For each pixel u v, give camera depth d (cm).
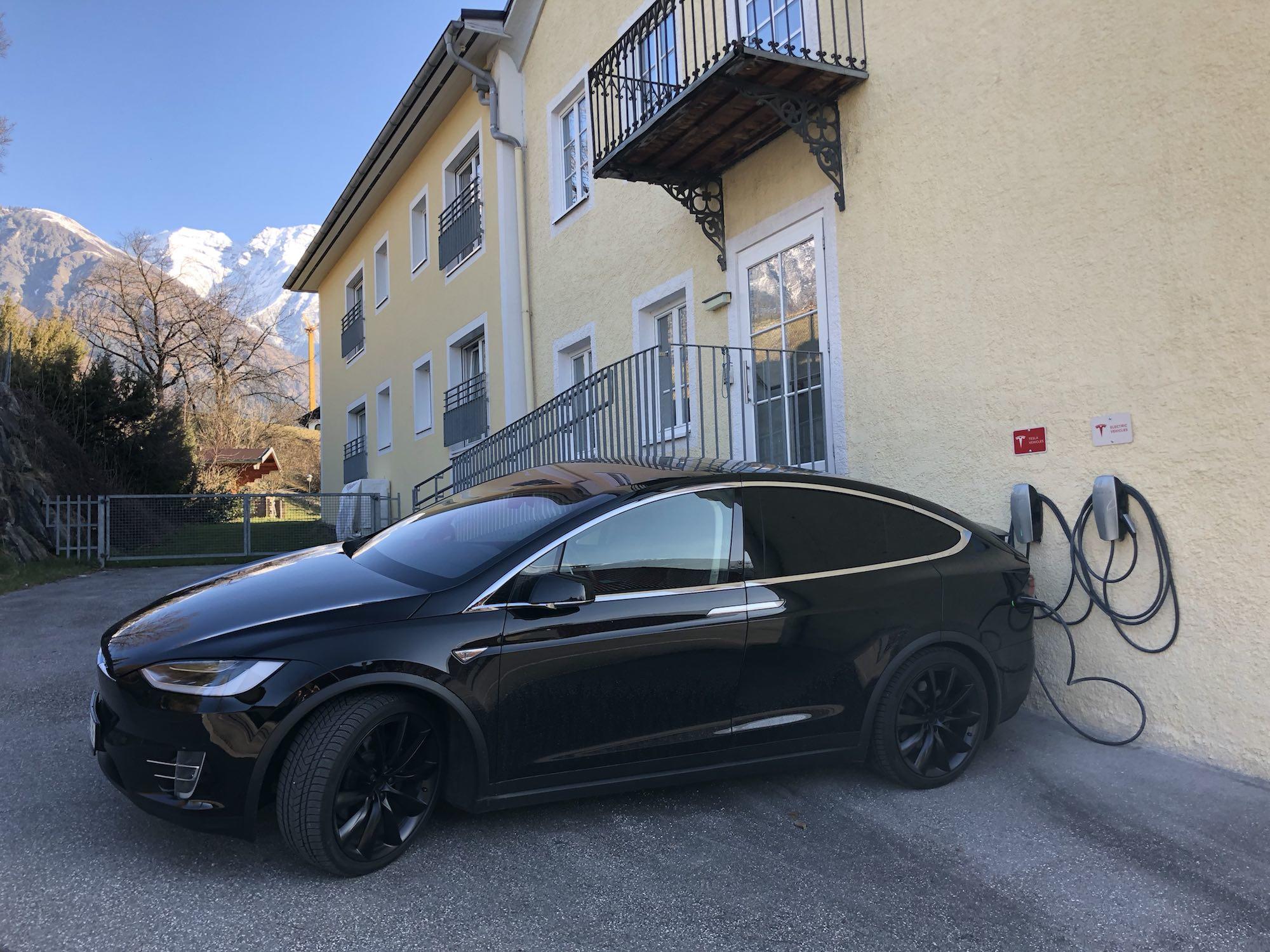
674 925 279
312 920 274
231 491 3584
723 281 767
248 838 291
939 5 561
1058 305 488
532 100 1136
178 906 279
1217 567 416
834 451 641
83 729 456
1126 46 455
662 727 346
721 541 369
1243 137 405
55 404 1892
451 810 362
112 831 331
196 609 335
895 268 593
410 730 313
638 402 710
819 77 605
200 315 4047
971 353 539
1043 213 496
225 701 289
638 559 352
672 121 661
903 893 304
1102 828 358
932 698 399
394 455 1731
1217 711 418
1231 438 409
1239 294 406
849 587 384
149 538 1416
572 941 267
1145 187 445
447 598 324
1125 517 450
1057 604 491
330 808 291
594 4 976
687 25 809
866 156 616
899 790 396
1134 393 450
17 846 316
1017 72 511
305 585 348
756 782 404
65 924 265
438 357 1470
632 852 329
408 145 1535
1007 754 445
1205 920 290
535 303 1123
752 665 360
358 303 2038
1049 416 493
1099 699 471
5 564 1139
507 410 1142
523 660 323
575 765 333
